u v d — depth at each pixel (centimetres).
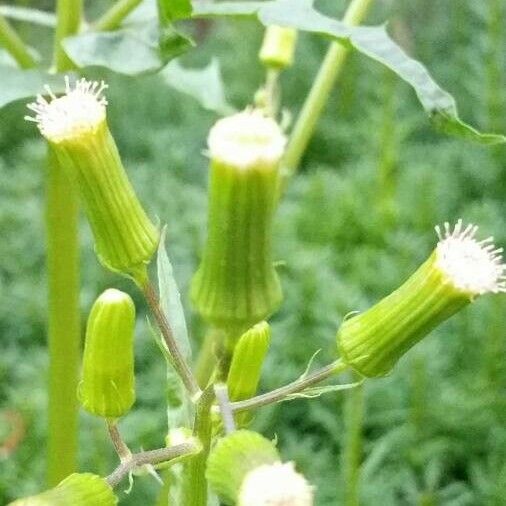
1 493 11
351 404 10
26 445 12
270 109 10
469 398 12
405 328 6
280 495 5
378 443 11
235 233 6
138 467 6
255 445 5
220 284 6
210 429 6
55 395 9
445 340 13
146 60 8
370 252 13
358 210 14
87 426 12
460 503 11
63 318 9
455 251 6
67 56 9
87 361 6
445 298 6
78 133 6
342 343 6
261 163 6
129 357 6
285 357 12
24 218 14
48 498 6
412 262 13
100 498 6
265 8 8
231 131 6
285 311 13
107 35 8
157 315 6
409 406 12
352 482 10
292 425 12
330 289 13
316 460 11
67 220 9
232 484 5
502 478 11
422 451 11
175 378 7
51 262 9
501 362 12
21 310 13
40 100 6
